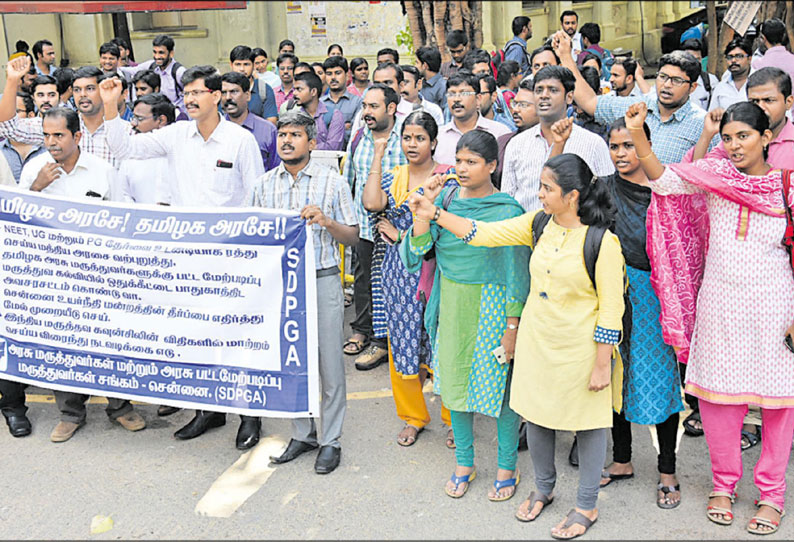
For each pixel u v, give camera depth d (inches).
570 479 187.8
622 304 157.2
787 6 430.0
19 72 216.5
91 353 203.5
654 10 944.3
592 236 155.8
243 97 259.4
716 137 190.1
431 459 198.7
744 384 164.1
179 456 203.2
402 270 192.4
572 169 154.2
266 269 187.5
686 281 171.0
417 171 196.7
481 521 172.7
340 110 329.4
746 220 160.4
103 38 554.6
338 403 194.5
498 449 184.1
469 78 229.9
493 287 171.6
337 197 188.4
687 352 174.2
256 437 207.5
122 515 178.2
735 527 168.7
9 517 178.4
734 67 291.0
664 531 167.6
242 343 191.9
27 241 204.1
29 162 213.3
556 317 159.0
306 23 593.0
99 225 198.1
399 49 582.6
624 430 183.8
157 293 195.8
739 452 170.9
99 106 225.1
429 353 197.8
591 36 505.0
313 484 188.7
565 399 160.2
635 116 158.4
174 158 209.6
